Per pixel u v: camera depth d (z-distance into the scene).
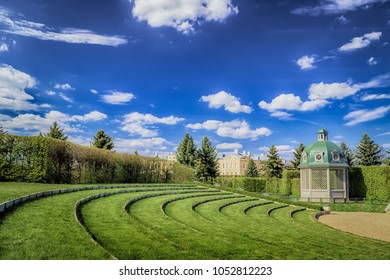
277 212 29.86
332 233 19.33
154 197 27.67
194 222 17.98
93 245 9.75
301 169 43.81
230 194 40.88
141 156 46.41
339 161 41.91
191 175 54.59
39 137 28.00
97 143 55.78
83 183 33.66
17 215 12.66
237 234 14.95
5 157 26.44
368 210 35.97
